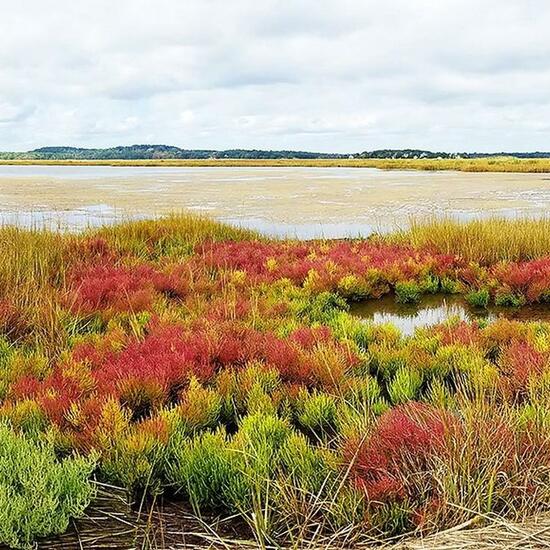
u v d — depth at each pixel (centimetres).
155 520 325
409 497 315
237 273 916
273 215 2023
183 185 3925
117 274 867
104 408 406
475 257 1052
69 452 385
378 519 299
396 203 2462
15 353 539
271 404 441
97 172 7462
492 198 2711
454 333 631
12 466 327
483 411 358
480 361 535
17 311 630
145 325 646
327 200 2633
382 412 442
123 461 353
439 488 309
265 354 546
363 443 356
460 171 7300
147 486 344
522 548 260
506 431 341
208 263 1009
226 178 5203
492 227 1136
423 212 2097
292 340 588
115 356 541
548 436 338
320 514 314
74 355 541
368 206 2336
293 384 483
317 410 434
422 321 800
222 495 337
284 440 381
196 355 534
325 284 906
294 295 848
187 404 429
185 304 775
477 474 309
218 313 683
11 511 292
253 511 311
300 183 4153
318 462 356
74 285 782
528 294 880
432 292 955
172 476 355
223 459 346
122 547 296
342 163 12800
